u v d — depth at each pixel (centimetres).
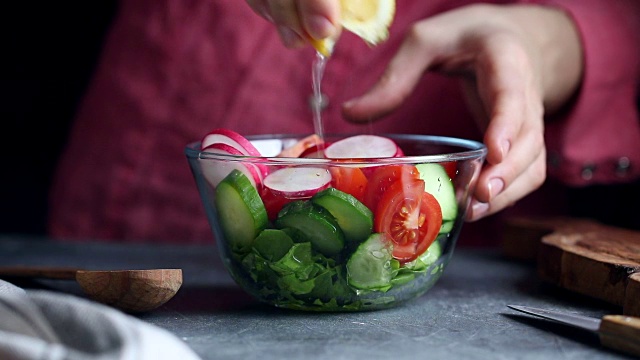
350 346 74
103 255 105
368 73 126
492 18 103
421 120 128
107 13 165
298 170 78
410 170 78
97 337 65
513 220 104
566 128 116
